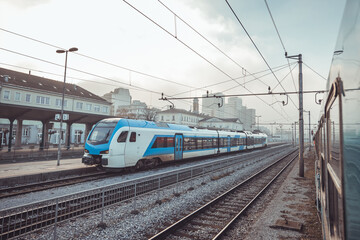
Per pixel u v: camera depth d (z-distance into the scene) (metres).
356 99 1.68
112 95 75.56
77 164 17.53
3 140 40.75
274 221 7.25
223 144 27.25
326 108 3.85
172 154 17.95
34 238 5.65
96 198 7.50
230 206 8.85
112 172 14.75
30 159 21.41
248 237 6.17
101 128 14.13
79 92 49.53
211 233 6.38
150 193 9.93
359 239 1.64
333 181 2.90
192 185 11.65
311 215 7.80
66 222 6.59
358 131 1.64
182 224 6.85
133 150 14.30
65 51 18.16
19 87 38.91
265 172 17.05
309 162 25.30
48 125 31.66
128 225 6.58
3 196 9.25
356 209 1.71
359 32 1.56
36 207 5.91
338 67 2.41
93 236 5.88
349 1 1.88
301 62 15.52
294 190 11.45
